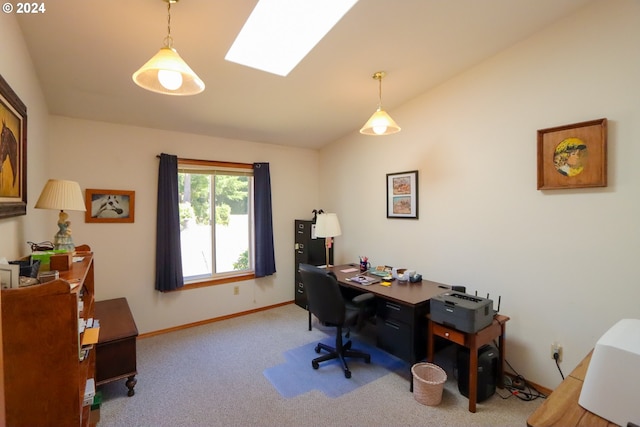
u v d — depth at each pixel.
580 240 2.11
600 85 2.00
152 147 3.30
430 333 2.32
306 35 2.23
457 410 2.08
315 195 4.66
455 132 2.84
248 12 1.78
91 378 1.80
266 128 3.64
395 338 2.47
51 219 2.73
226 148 3.82
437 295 2.34
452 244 2.89
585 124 2.04
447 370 2.61
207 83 2.56
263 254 4.02
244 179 4.07
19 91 1.71
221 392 2.28
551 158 2.21
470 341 2.06
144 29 1.85
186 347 3.02
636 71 1.87
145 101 2.73
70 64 2.13
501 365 2.33
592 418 0.99
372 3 1.85
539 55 2.28
